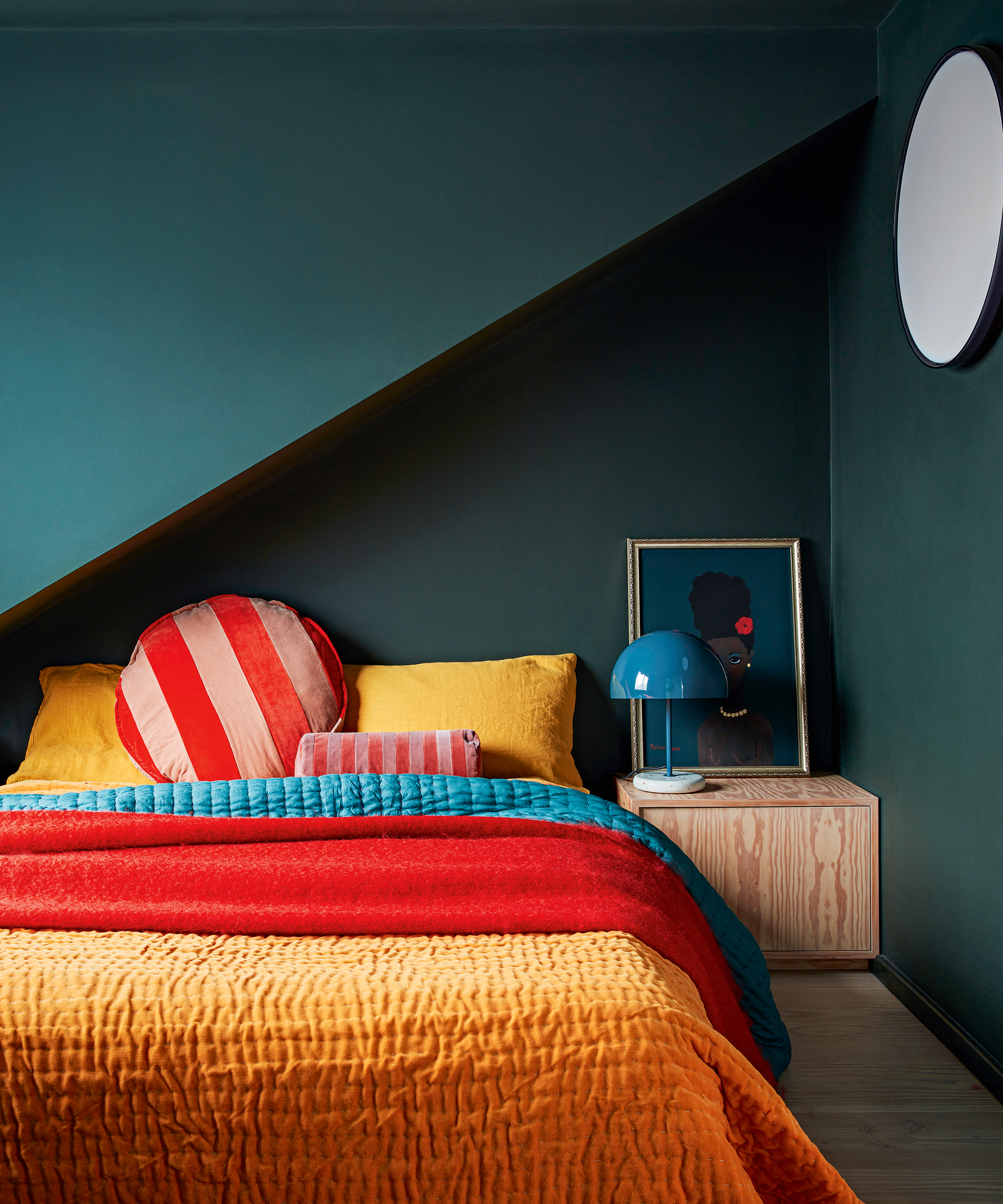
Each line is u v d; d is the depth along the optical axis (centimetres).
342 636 275
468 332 237
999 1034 181
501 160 237
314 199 237
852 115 245
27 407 235
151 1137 107
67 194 236
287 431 237
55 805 194
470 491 276
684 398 277
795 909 237
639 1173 105
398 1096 107
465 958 126
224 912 138
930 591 209
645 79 238
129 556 258
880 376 238
